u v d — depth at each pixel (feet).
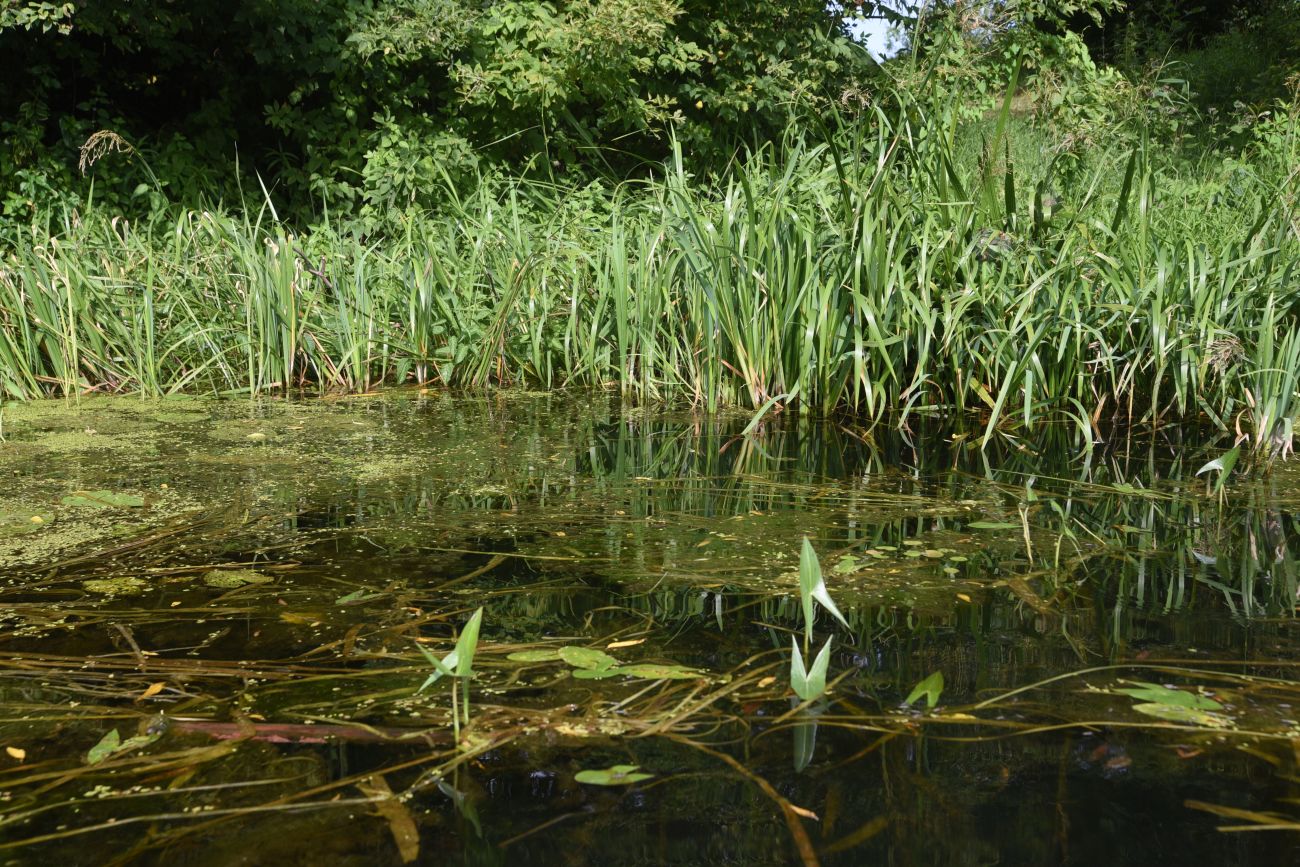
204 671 5.32
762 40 29.40
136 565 7.14
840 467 10.32
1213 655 5.37
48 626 5.99
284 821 3.88
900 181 14.17
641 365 15.12
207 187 25.27
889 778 4.14
